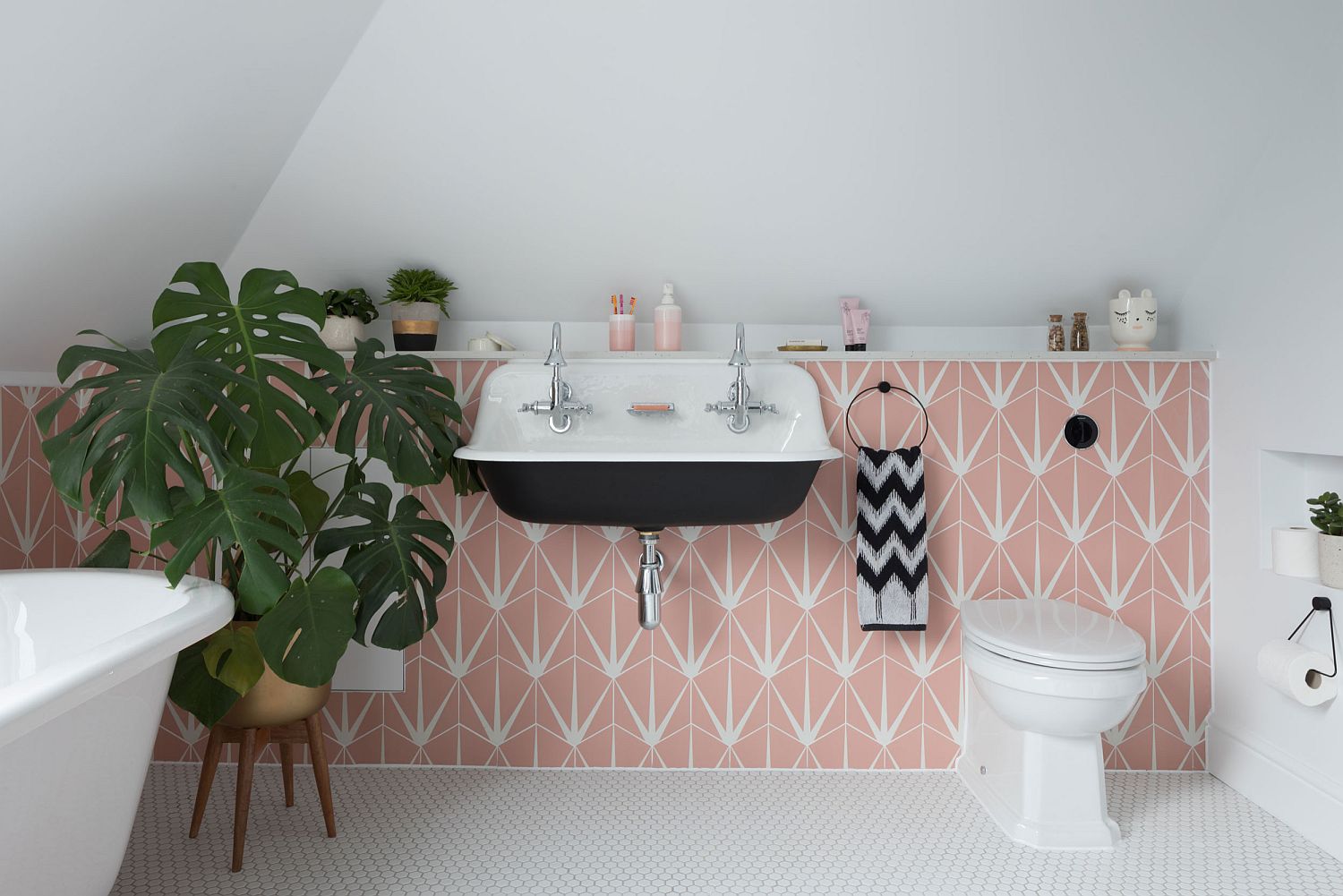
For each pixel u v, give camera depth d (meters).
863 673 2.62
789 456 2.16
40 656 1.79
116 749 1.44
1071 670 1.97
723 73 2.16
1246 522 2.43
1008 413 2.60
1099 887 1.93
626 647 2.61
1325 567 2.14
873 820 2.28
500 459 2.16
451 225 2.51
